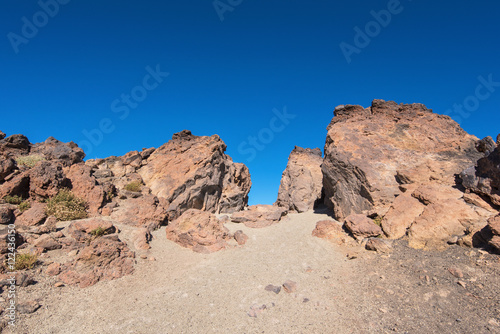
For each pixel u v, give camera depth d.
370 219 19.25
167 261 16.89
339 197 23.78
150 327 10.71
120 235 18.09
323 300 12.64
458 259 13.50
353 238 18.91
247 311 11.93
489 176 16.67
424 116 26.28
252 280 14.71
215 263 16.91
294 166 38.03
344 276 14.72
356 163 23.00
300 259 17.25
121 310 11.73
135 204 22.39
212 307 12.23
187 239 19.28
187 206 26.34
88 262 14.15
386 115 27.38
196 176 27.70
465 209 16.03
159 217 22.11
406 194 19.72
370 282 13.62
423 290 12.09
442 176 20.09
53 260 13.95
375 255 16.08
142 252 17.11
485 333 9.22
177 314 11.65
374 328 10.33
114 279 13.98
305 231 22.23
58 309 11.18
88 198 20.78
